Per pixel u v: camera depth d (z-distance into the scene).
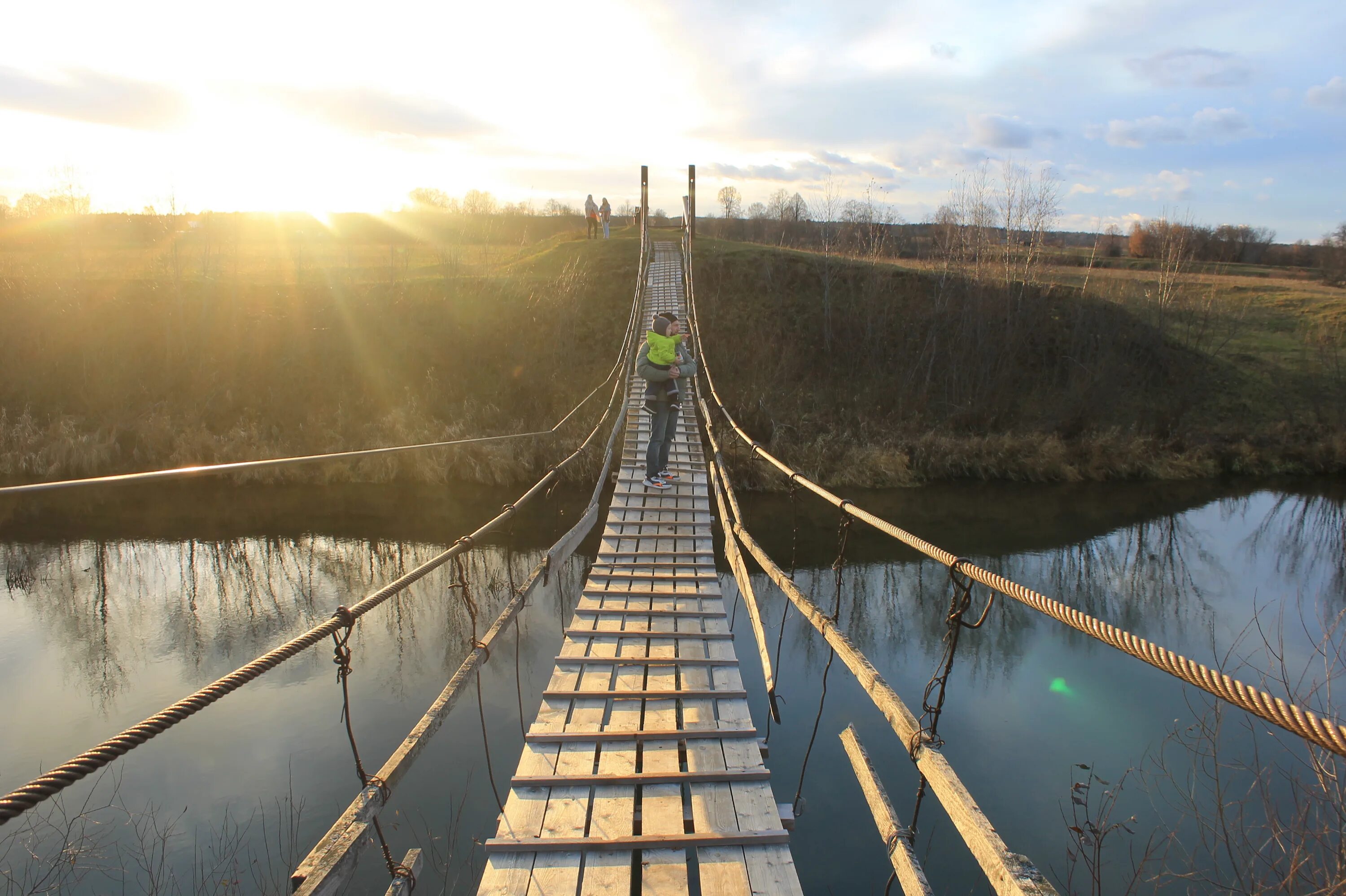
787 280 29.45
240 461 20.50
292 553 16.25
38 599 14.02
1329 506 20.14
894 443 22.86
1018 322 27.53
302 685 10.56
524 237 40.69
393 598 14.05
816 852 7.23
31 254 33.31
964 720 9.58
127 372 22.84
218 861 6.79
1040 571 15.84
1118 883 6.27
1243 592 14.62
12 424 21.03
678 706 5.07
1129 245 59.91
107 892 6.36
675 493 10.27
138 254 33.41
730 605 13.58
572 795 4.06
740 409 24.12
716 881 3.43
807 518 18.80
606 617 6.54
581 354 25.39
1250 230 60.50
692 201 32.97
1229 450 23.80
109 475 19.80
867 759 3.65
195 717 9.66
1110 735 9.04
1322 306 32.88
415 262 34.03
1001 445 22.91
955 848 7.27
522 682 10.61
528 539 16.97
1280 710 1.41
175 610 13.62
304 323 25.22
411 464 20.78
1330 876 4.89
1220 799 5.79
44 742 9.27
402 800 7.82
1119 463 22.72
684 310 22.30
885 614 13.55
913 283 29.45
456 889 6.41
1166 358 27.41
